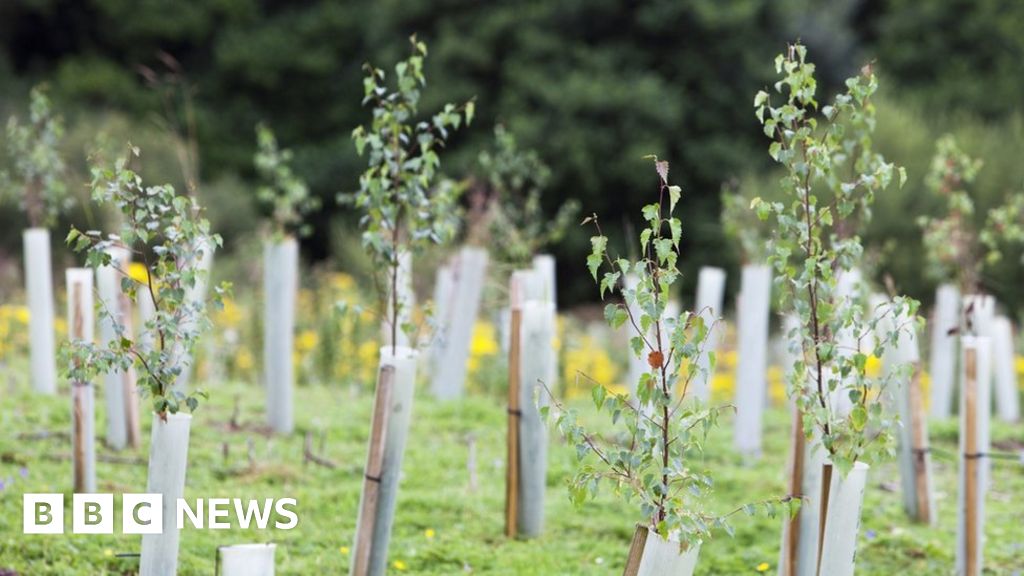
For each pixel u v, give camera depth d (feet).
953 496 37.63
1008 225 42.34
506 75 96.89
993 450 43.04
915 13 107.04
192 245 23.27
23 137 40.45
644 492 21.48
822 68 102.22
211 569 26.96
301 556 28.48
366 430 38.99
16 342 51.29
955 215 42.91
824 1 106.63
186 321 24.39
